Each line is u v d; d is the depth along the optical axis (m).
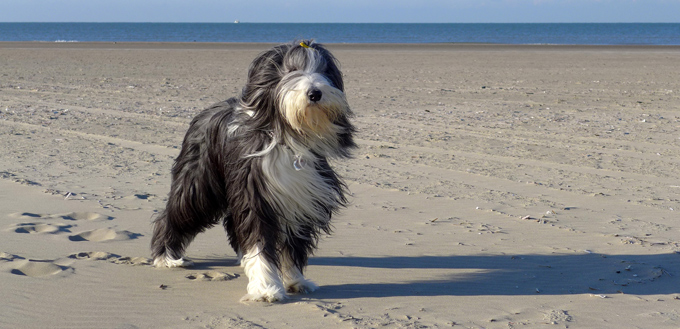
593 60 39.25
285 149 4.81
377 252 6.45
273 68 4.82
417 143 12.93
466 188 9.25
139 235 6.72
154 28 168.88
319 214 5.05
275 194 4.81
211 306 4.85
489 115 16.98
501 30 164.75
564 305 5.00
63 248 6.15
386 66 33.47
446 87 23.67
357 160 11.13
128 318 4.57
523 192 9.05
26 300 4.81
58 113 16.16
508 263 6.12
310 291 5.27
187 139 5.54
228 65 33.56
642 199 8.67
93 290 5.12
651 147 12.66
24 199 7.93
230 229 5.90
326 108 4.65
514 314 4.78
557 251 6.50
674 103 19.53
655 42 79.75
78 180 9.19
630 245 6.69
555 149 12.41
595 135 13.99
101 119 15.39
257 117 4.80
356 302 5.01
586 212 8.02
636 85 24.70
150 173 9.82
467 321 4.61
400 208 8.13
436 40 88.50
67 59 36.22
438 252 6.46
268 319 4.59
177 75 27.66
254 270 4.96
